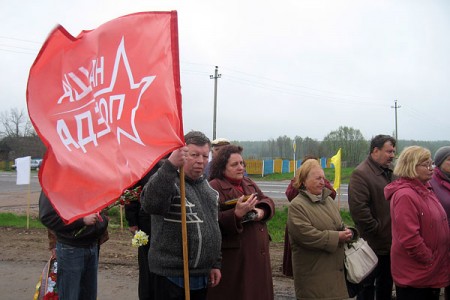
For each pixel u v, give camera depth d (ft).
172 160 9.70
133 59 8.90
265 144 199.41
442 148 14.64
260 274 12.66
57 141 8.78
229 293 12.37
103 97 9.00
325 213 13.66
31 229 36.27
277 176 127.95
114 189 8.14
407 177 12.63
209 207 11.27
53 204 8.29
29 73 9.23
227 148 13.57
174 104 8.34
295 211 13.44
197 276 10.78
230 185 13.23
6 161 185.47
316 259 13.24
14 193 74.28
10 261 25.08
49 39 9.32
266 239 13.19
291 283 20.58
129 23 9.14
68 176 8.47
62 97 9.20
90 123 8.92
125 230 36.27
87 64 9.43
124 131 8.59
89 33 9.70
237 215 12.03
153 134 8.34
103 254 26.63
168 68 8.51
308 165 13.82
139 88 8.67
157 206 9.99
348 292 14.08
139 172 8.09
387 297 16.10
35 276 22.09
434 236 12.25
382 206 15.67
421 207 12.21
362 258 13.76
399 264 12.62
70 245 12.32
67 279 12.32
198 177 11.34
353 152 162.20
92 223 12.08
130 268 23.56
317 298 13.10
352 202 15.71
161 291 10.77
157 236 10.73
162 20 8.84
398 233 12.33
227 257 12.50
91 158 8.59
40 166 8.50
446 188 14.29
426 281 12.23
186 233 9.73
